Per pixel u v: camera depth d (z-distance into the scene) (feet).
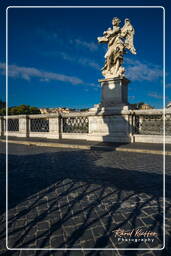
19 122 65.16
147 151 33.65
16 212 12.62
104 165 24.90
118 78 47.91
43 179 19.30
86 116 53.36
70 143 44.29
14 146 44.55
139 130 46.06
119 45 48.42
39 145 45.73
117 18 49.08
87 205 13.52
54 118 57.16
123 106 46.52
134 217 11.85
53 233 10.32
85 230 10.55
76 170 22.56
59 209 12.98
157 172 21.42
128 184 17.61
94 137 50.01
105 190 16.22
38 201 14.24
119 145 39.93
